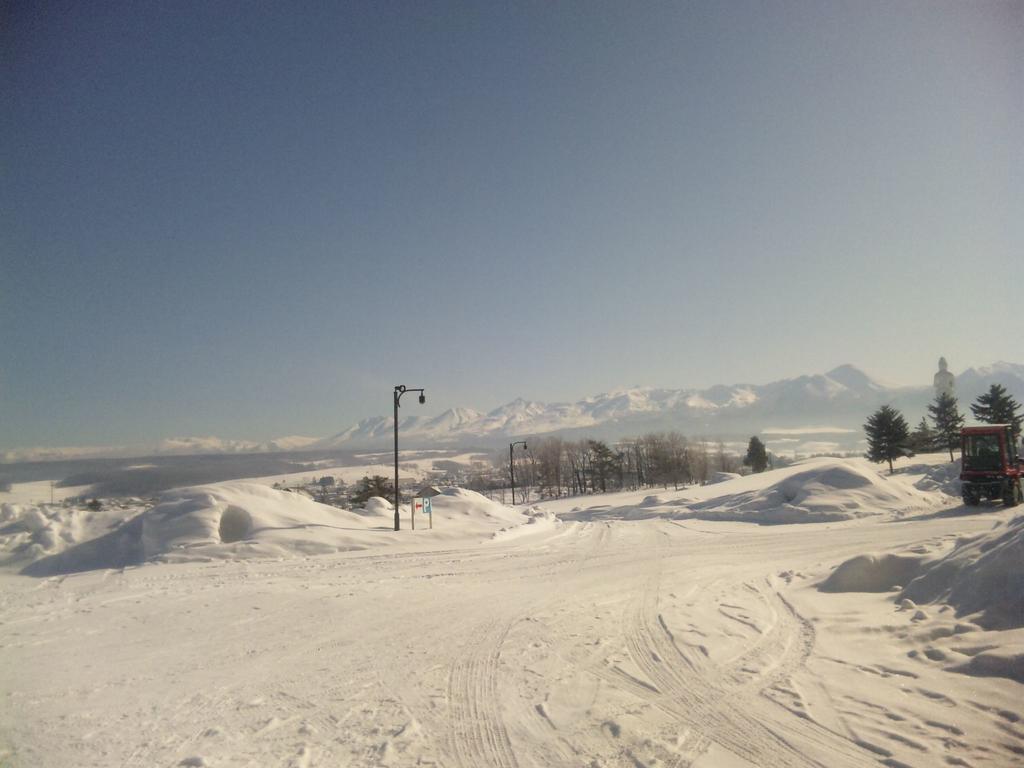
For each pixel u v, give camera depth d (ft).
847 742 18.17
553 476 339.16
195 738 19.93
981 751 16.88
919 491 104.68
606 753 18.24
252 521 74.43
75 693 24.50
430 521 84.89
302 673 26.76
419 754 18.52
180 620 37.45
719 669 25.46
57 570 64.49
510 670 26.53
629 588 44.88
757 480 165.89
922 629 26.91
